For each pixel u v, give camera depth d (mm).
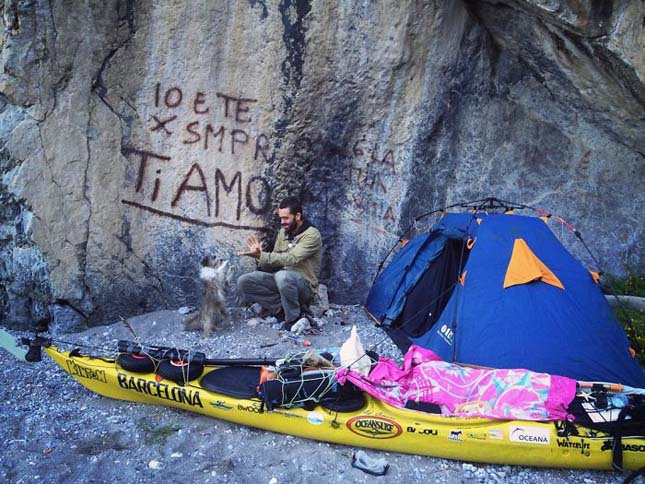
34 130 4375
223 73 4914
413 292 4926
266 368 3412
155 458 3037
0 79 4238
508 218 4332
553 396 3059
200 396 3301
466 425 3016
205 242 5141
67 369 3582
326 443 3215
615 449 2885
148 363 3432
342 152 5492
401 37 5168
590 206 5793
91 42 4414
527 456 2973
